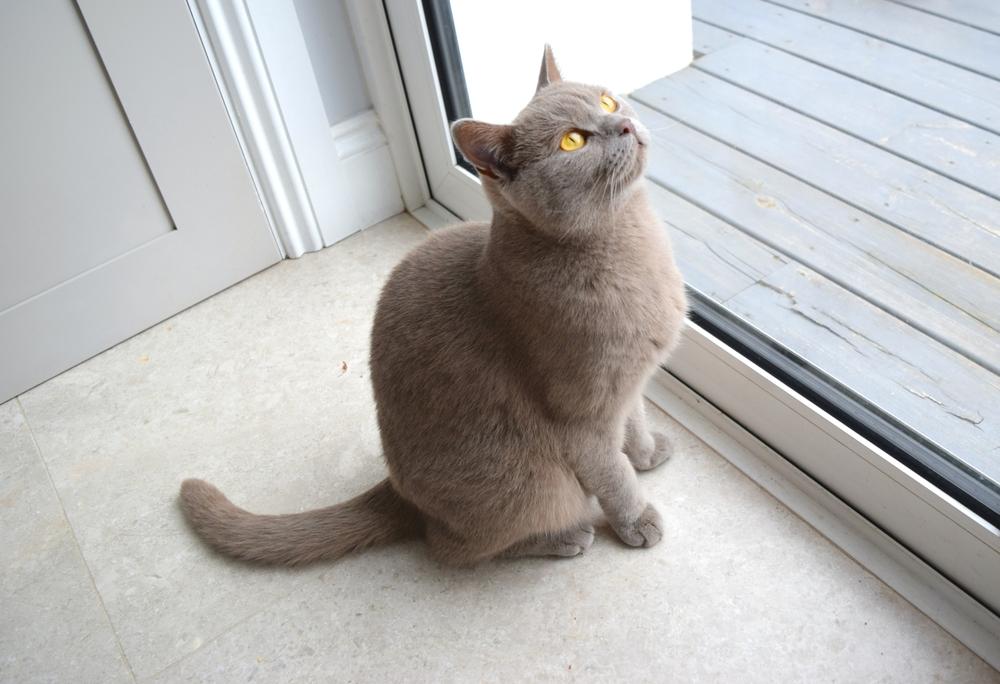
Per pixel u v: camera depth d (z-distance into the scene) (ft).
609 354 3.56
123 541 4.72
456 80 5.73
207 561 4.57
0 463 5.20
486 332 3.70
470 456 3.85
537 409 3.81
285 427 5.17
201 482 4.67
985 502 3.74
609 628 4.04
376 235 6.32
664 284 3.63
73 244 5.35
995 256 4.75
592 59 6.01
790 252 5.10
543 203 3.27
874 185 5.14
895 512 4.03
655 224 3.64
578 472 4.01
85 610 4.45
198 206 5.65
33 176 5.02
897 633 3.84
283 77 5.46
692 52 5.88
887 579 4.01
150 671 4.17
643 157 3.33
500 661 4.01
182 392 5.46
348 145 6.01
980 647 3.73
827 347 4.59
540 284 3.46
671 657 3.90
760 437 4.62
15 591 4.57
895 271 4.88
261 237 6.04
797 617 3.95
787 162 5.43
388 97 5.94
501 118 5.94
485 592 4.27
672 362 4.91
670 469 4.64
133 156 5.28
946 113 5.01
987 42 4.88
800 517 4.31
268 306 5.92
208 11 5.02
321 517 4.43
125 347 5.82
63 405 5.49
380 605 4.29
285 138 5.68
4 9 4.54
